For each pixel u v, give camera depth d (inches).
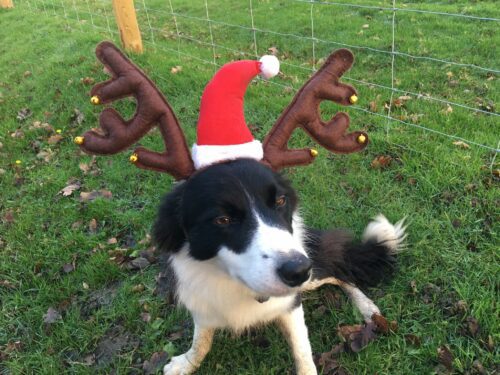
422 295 35.6
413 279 36.6
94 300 40.3
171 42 96.0
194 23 114.9
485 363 30.5
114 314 38.2
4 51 108.3
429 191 43.7
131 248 44.2
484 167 45.0
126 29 79.2
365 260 37.8
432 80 67.6
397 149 50.3
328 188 46.9
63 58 87.8
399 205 43.4
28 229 48.8
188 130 59.5
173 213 27.5
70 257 44.3
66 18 122.6
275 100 62.6
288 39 92.2
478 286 34.5
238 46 91.4
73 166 58.0
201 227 25.4
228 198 24.3
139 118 26.8
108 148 27.1
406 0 113.2
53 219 49.8
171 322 37.0
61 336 37.1
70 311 39.5
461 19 92.7
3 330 38.8
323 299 37.9
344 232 38.2
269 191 25.2
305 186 47.3
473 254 37.2
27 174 58.8
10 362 35.6
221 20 113.2
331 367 32.2
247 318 30.7
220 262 26.1
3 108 75.9
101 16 125.3
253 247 23.1
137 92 26.7
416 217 41.6
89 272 41.8
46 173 57.4
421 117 55.9
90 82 74.7
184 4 135.9
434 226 40.2
